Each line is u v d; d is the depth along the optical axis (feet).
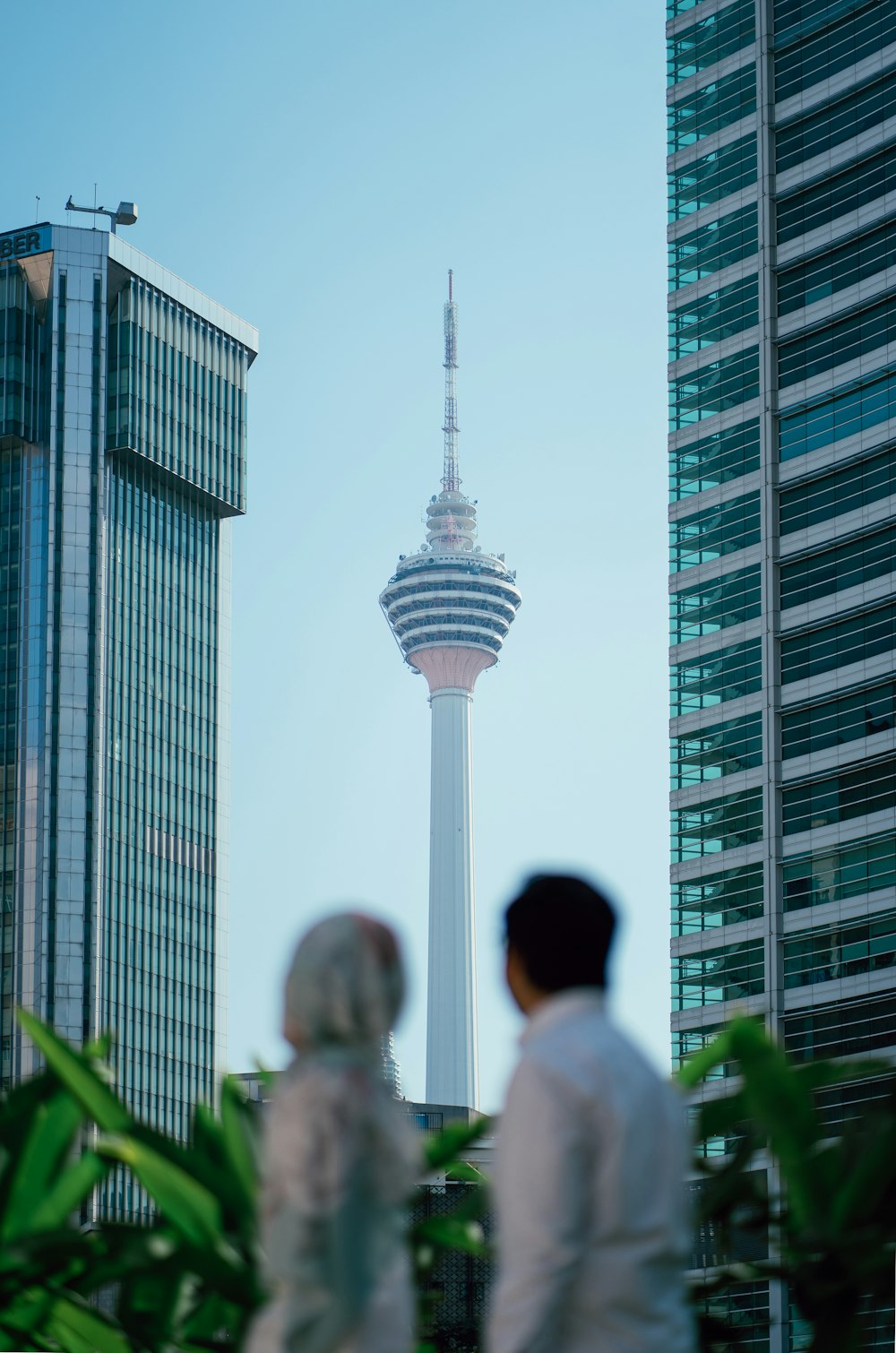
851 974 367.45
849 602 389.39
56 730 610.24
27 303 647.56
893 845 366.22
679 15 471.62
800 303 419.13
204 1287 22.18
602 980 18.40
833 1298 23.57
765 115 435.12
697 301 447.01
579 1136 16.74
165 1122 616.39
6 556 631.97
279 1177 16.57
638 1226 16.69
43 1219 22.62
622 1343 16.52
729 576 420.36
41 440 636.89
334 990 16.85
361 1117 16.30
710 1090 278.67
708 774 413.59
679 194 460.14
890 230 398.42
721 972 394.73
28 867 598.75
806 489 407.85
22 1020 21.75
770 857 390.42
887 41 408.05
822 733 388.98
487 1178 24.56
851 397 400.67
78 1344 23.20
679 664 428.97
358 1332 16.33
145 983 620.90
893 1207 23.47
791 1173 23.45
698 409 440.86
